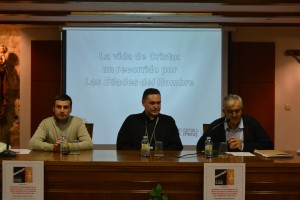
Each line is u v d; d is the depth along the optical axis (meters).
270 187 2.73
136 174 2.72
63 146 3.12
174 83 6.66
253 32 6.90
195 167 2.71
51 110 6.95
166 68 6.65
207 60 6.64
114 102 6.66
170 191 2.73
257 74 6.90
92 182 2.73
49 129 3.64
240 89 6.92
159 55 6.64
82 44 6.61
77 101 6.64
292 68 6.93
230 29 6.63
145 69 6.64
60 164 2.72
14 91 6.96
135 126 3.76
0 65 6.86
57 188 2.75
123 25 6.52
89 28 6.58
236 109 3.43
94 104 6.65
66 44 6.59
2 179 2.74
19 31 6.92
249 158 2.90
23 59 6.91
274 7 5.33
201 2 5.01
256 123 3.62
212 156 2.98
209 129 3.64
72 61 6.62
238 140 3.30
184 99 6.66
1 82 6.88
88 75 6.64
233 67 6.93
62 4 5.21
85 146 3.42
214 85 6.66
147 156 2.97
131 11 5.64
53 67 6.91
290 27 6.71
